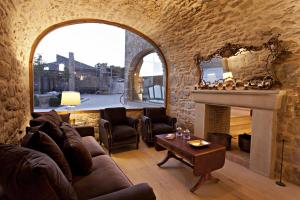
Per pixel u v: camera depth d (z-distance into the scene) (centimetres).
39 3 267
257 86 285
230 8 272
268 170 268
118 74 691
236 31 307
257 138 282
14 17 222
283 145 262
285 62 255
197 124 409
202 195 224
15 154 103
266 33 270
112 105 570
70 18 374
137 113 477
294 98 249
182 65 459
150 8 330
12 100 227
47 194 90
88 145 254
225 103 337
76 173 172
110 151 357
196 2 284
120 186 155
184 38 402
